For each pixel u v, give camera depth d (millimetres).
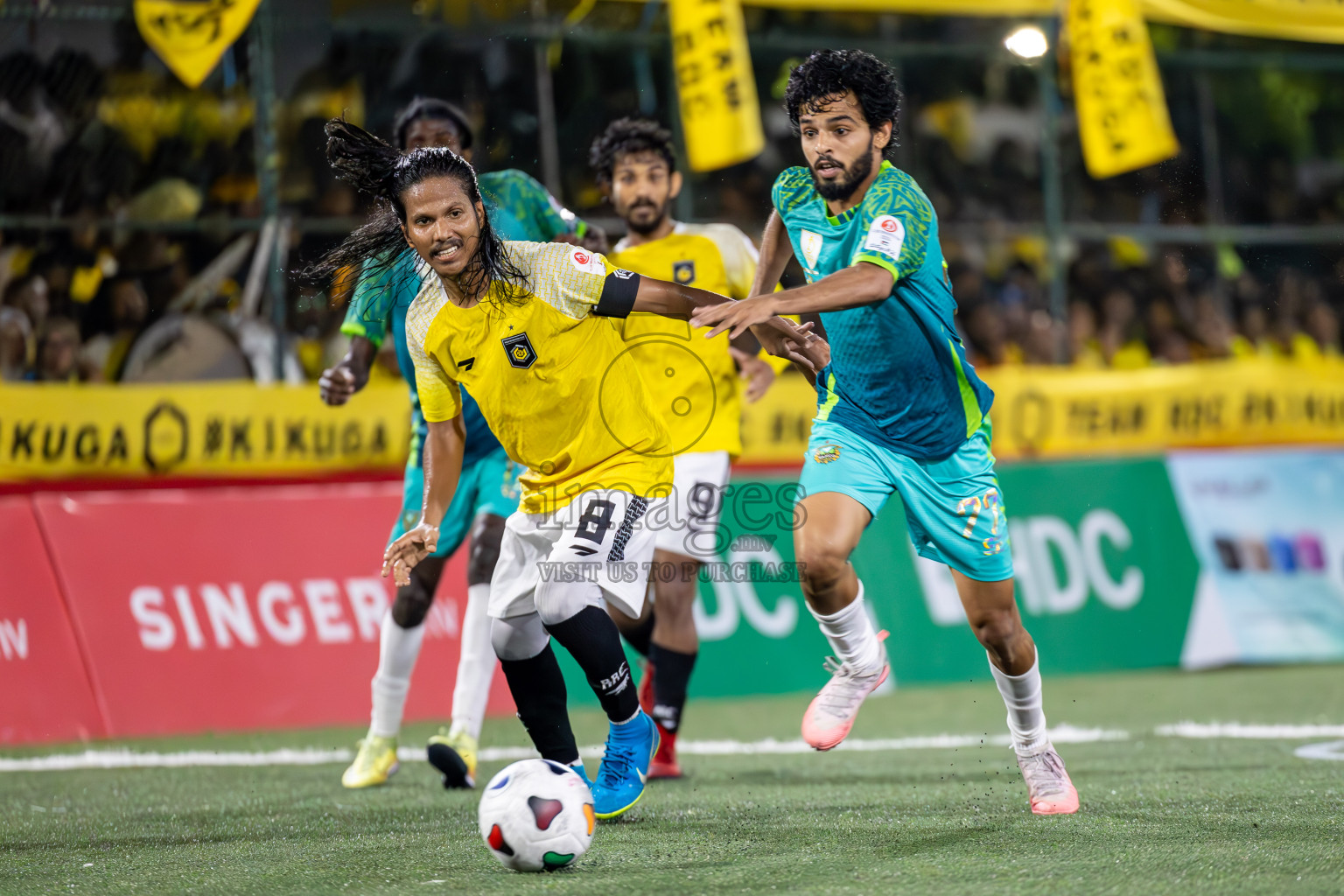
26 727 21312
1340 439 32375
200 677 22516
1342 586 29531
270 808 14312
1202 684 25516
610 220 32031
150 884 10234
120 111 29797
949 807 13102
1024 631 12242
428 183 10648
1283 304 36938
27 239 28422
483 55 31438
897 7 29531
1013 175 37656
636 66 33031
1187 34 36000
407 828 12664
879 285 10781
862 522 11812
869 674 12281
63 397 25062
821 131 11453
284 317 29156
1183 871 9617
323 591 23688
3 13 26297
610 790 12438
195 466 25750
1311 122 38156
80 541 22578
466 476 16578
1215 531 29078
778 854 10648
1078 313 36625
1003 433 30094
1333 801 12844
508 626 11930
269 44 28453
